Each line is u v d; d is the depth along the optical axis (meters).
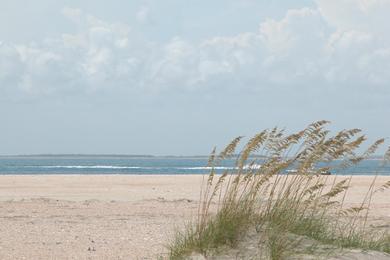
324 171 9.58
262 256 8.88
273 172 9.41
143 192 29.92
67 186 34.44
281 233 9.30
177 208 20.78
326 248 9.43
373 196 28.14
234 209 9.50
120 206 21.50
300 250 9.20
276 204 9.69
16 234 14.37
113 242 13.12
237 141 9.41
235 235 9.30
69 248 12.30
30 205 21.64
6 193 28.73
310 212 9.95
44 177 44.78
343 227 10.70
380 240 10.64
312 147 9.43
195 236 9.54
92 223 16.50
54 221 16.95
